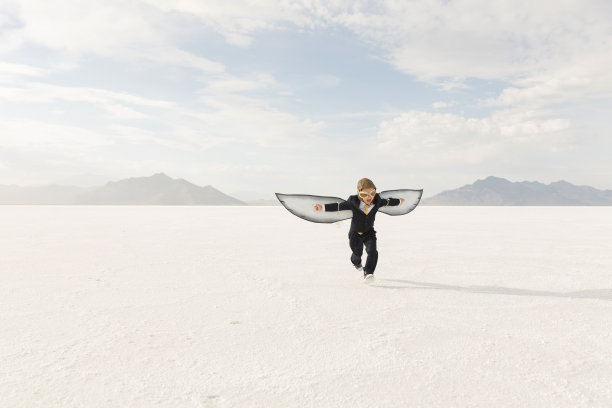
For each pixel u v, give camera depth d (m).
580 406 2.12
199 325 3.55
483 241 10.38
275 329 3.45
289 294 4.76
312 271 6.25
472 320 3.74
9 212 29.69
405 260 7.30
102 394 2.24
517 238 11.14
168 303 4.31
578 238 11.16
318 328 3.49
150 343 3.08
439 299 4.54
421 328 3.50
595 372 2.57
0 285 5.12
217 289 5.00
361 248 5.64
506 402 2.17
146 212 31.50
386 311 4.04
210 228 14.84
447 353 2.90
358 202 5.43
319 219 5.75
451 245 9.55
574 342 3.14
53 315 3.82
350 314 3.93
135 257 7.57
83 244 9.54
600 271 6.21
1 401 2.15
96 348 2.96
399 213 5.90
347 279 5.66
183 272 6.11
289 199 5.76
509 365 2.68
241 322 3.65
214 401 2.16
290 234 12.47
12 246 9.05
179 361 2.73
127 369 2.59
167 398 2.20
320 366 2.65
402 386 2.36
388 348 3.00
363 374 2.53
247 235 12.08
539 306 4.24
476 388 2.34
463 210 40.53
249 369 2.60
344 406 2.11
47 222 17.83
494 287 5.14
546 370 2.60
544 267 6.58
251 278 5.68
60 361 2.71
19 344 3.04
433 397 2.22
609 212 34.47
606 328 3.50
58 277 5.65
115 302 4.34
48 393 2.25
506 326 3.56
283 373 2.54
